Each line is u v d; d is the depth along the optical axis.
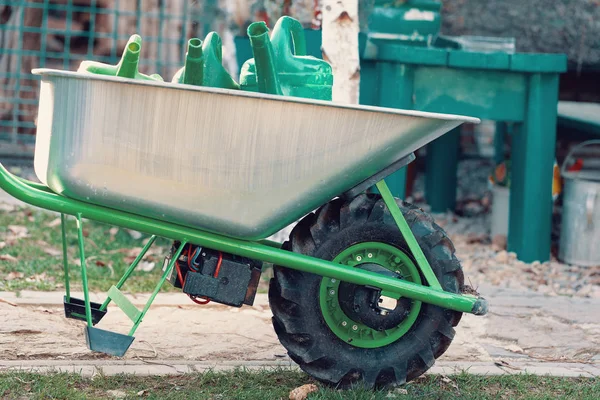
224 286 3.62
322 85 3.75
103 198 3.44
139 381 3.86
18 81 9.03
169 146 3.41
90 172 3.38
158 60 9.32
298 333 3.71
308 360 3.72
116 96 3.34
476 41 7.74
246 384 3.90
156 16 9.04
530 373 4.22
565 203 6.67
